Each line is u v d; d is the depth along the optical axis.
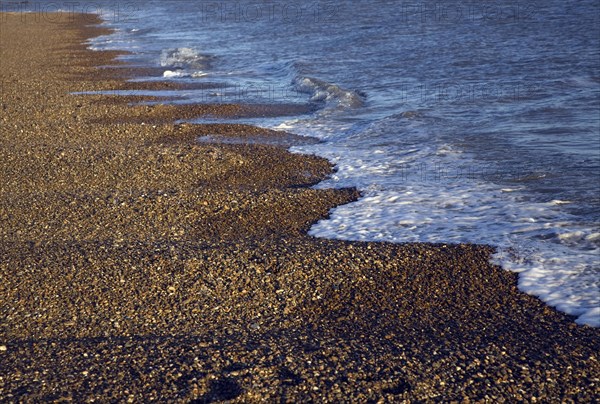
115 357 7.11
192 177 13.84
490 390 6.57
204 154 14.86
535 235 10.38
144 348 7.29
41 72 28.80
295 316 8.16
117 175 13.70
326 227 11.10
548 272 9.14
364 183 13.29
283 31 39.66
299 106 21.06
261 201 12.21
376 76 24.66
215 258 9.38
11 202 12.13
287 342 7.46
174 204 11.91
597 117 17.11
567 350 7.26
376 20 40.56
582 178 12.77
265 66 29.11
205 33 42.66
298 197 12.46
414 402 6.38
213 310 8.23
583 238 10.20
